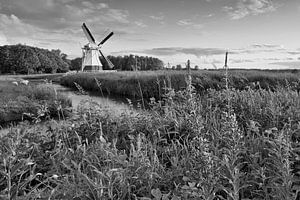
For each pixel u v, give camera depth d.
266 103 5.50
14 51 94.81
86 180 2.36
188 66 3.89
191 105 4.00
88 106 4.92
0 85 23.42
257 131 3.66
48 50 111.94
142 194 2.48
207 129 4.00
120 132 4.29
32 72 94.00
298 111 4.68
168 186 2.62
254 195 2.53
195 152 2.31
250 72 20.80
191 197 2.26
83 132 4.16
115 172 2.38
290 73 19.70
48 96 16.41
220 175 2.33
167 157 3.46
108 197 2.32
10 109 12.84
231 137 2.53
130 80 21.92
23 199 2.14
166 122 4.36
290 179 2.16
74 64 120.31
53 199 2.25
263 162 2.84
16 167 2.32
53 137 3.84
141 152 2.80
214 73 17.62
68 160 2.85
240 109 5.42
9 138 3.18
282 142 2.46
